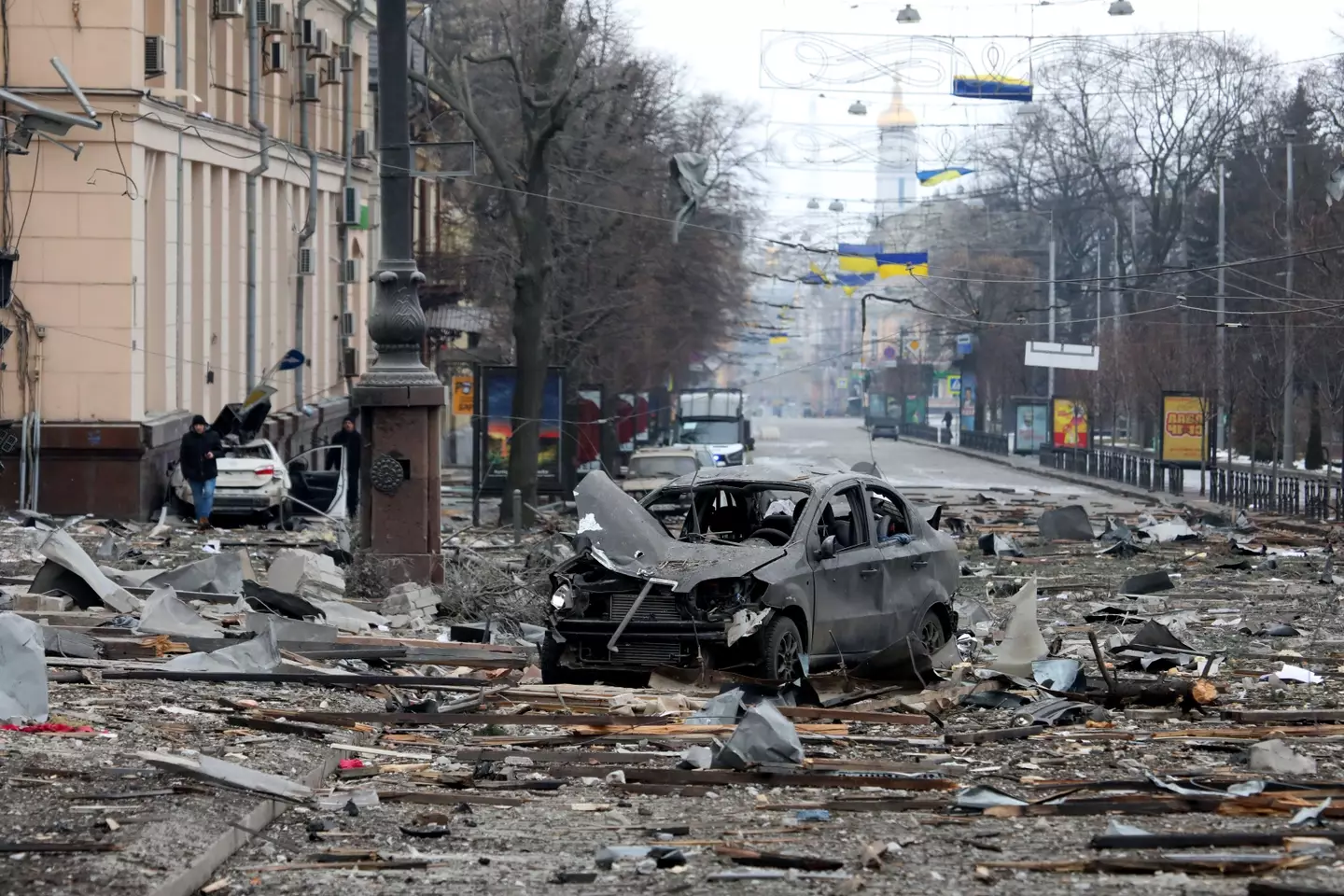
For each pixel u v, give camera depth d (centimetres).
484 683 2466
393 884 1399
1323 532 6325
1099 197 14575
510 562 4331
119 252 5634
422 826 1614
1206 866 1404
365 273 9944
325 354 9062
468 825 1638
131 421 5678
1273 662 2858
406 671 2628
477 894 1365
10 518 5297
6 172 5562
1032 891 1346
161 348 6044
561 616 2508
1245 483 8462
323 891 1374
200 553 4684
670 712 2222
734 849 1494
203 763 1677
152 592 3152
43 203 5603
